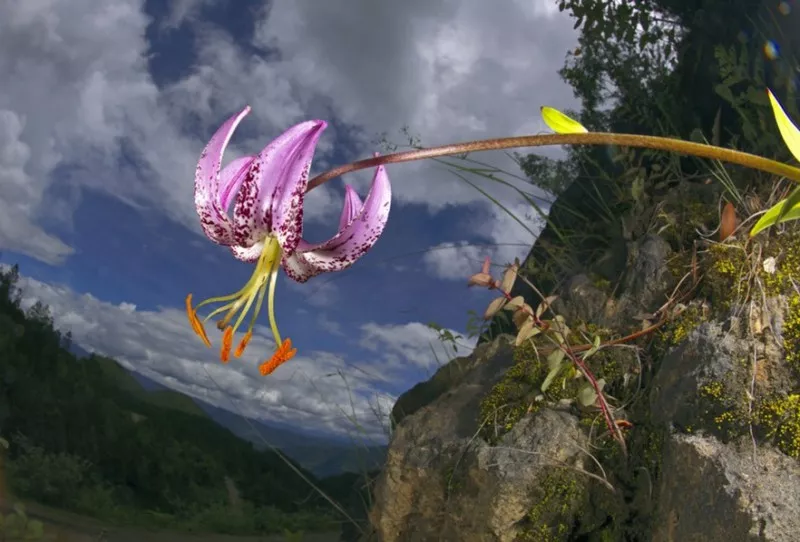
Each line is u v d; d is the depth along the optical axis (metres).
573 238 4.00
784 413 1.91
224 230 1.81
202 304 1.86
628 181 3.43
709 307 2.33
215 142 1.80
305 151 1.73
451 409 2.71
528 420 2.42
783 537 1.65
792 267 2.20
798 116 3.10
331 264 1.87
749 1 3.86
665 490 2.03
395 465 2.65
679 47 4.63
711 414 2.02
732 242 2.41
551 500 2.24
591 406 2.37
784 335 2.04
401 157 1.41
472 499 2.37
